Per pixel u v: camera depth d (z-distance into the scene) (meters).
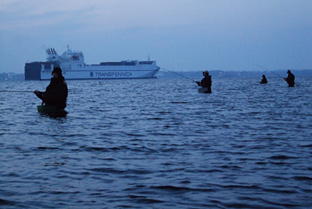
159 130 10.91
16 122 13.06
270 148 8.02
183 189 5.18
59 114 15.87
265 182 5.48
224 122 12.67
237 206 4.52
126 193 5.03
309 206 4.49
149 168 6.36
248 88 45.12
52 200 4.75
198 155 7.39
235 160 6.92
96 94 36.94
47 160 6.98
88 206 4.54
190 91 40.28
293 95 28.70
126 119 13.80
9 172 6.09
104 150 7.95
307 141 8.84
